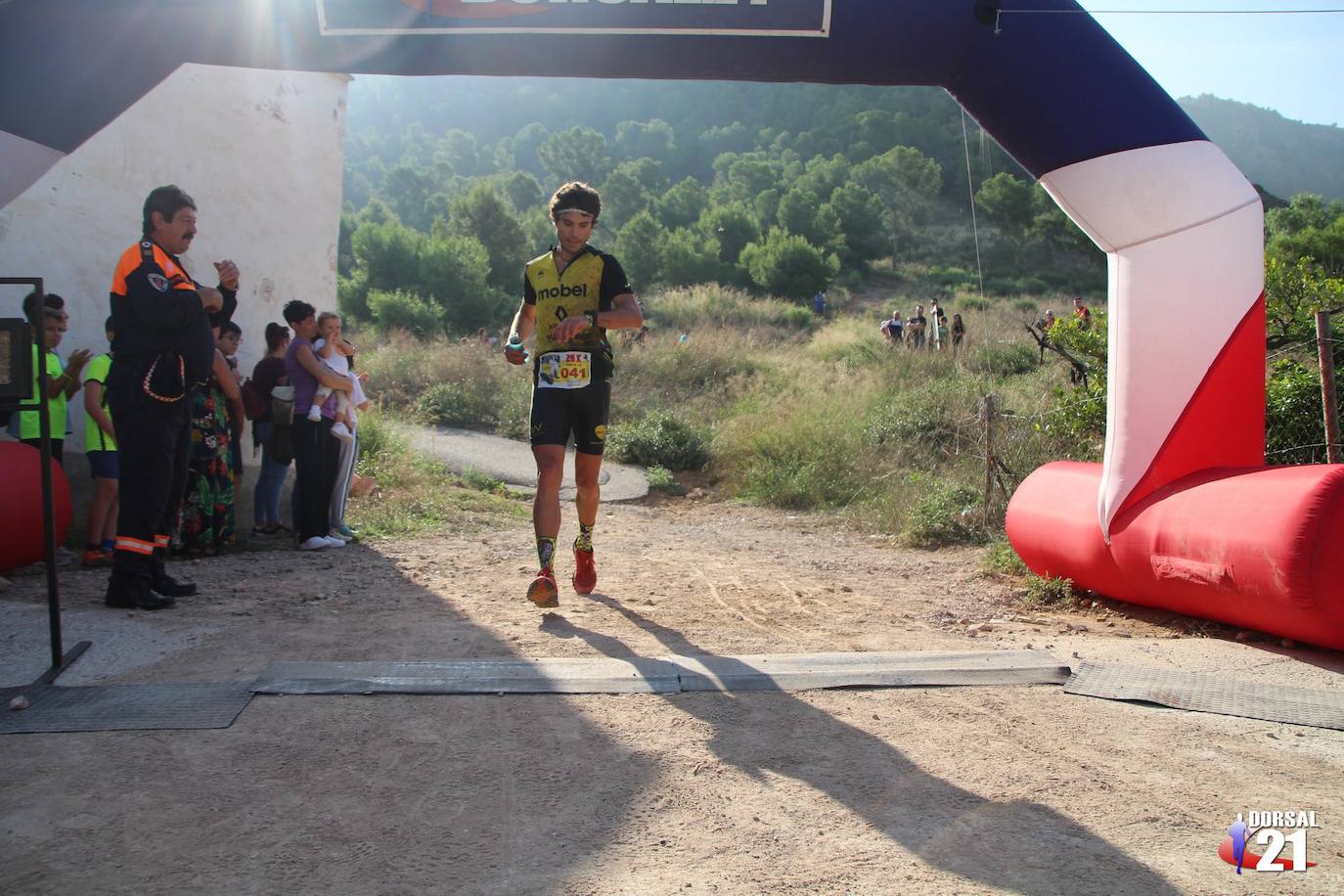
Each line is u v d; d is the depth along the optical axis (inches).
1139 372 181.2
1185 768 109.9
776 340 930.7
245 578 210.8
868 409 505.0
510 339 185.2
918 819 96.1
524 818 95.1
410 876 84.4
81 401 279.1
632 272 2111.2
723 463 480.7
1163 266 178.7
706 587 211.9
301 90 335.0
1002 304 1430.9
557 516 172.4
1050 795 101.9
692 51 175.3
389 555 250.5
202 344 175.2
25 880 82.9
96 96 175.0
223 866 85.7
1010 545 245.4
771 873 85.7
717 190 3993.6
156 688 126.6
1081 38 175.6
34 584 196.1
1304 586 144.9
